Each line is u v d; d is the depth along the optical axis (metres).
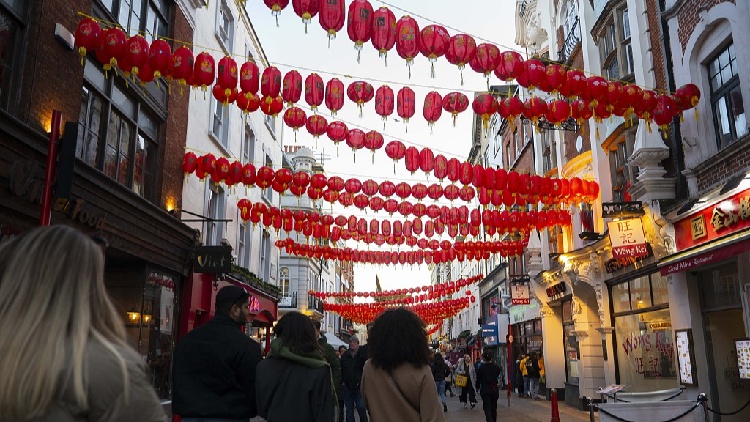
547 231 21.52
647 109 9.30
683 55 11.27
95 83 9.99
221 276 15.36
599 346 17.70
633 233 12.16
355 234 16.83
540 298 21.89
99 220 9.15
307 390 3.74
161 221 11.70
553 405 10.64
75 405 1.41
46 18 8.30
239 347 3.92
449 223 15.22
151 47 7.83
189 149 14.27
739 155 9.41
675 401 7.64
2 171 6.91
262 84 8.22
